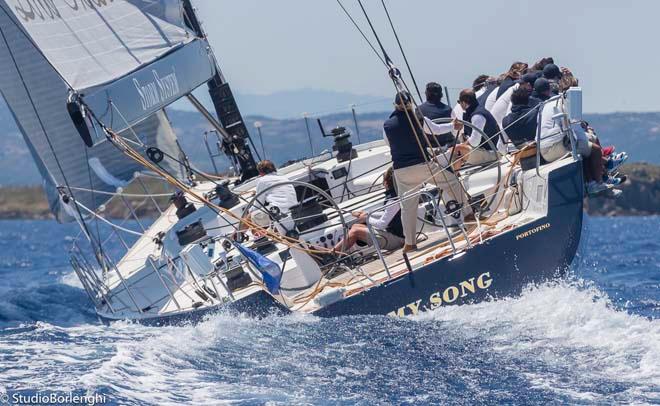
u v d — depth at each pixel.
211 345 23.80
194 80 32.97
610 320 24.42
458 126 28.47
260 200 30.28
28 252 100.56
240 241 31.00
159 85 31.23
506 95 34.28
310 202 29.14
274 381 21.12
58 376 22.05
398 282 25.62
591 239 98.38
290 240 28.00
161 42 32.34
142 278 31.11
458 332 23.95
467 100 31.62
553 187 27.00
